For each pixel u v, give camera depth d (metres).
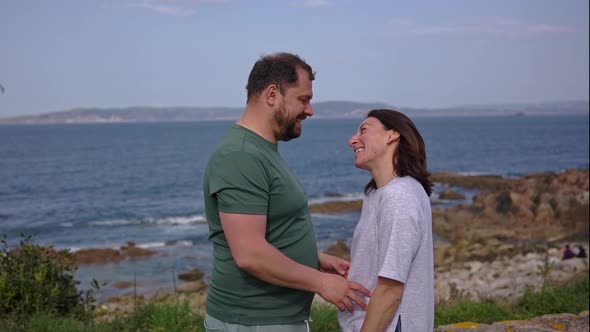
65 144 115.25
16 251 6.85
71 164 70.19
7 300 6.04
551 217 28.16
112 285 16.98
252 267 2.78
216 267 3.05
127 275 18.42
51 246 6.88
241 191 2.79
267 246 2.79
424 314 2.81
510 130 162.75
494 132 150.38
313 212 31.91
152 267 19.62
